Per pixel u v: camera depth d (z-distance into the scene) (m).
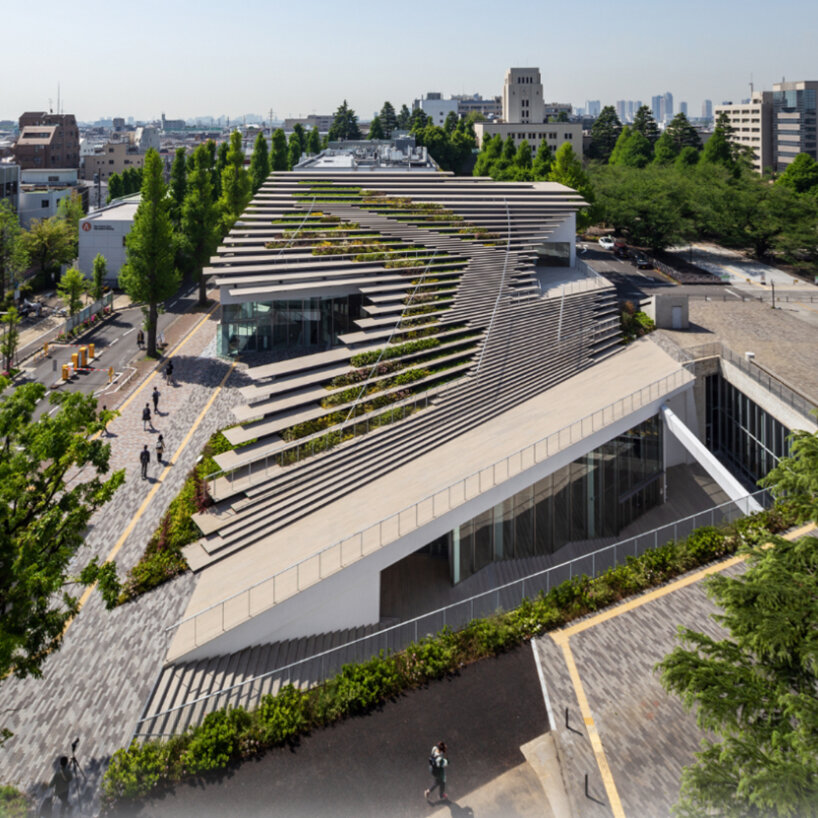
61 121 173.50
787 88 187.62
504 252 49.16
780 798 12.28
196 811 17.53
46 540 18.92
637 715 20.14
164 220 51.91
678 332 48.34
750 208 78.62
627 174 90.56
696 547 27.38
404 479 30.31
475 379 36.31
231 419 41.03
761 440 38.19
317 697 21.16
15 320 49.53
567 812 17.44
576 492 33.53
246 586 24.92
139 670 22.23
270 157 89.56
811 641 14.53
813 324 50.41
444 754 18.39
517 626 23.86
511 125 161.88
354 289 43.19
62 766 17.52
